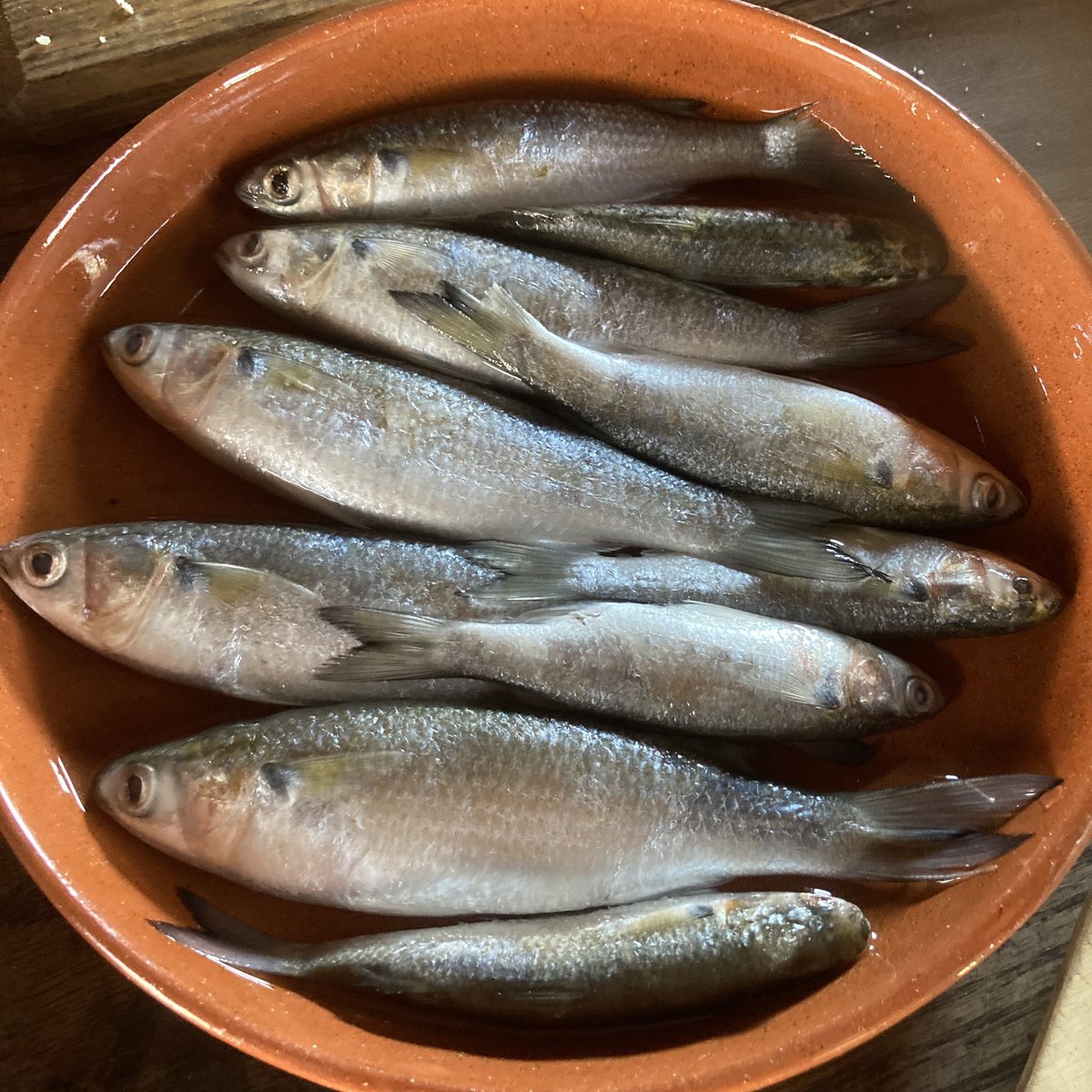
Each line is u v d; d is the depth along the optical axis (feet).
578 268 1.02
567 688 0.97
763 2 1.17
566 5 0.97
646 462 1.02
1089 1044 1.01
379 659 0.96
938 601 1.03
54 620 0.94
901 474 1.04
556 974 0.91
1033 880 0.90
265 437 0.98
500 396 1.02
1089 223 1.18
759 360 1.06
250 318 1.05
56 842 0.89
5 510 0.96
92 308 0.99
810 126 1.03
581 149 1.03
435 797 0.92
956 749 1.04
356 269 0.99
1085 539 1.01
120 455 1.01
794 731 1.01
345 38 0.96
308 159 1.00
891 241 1.05
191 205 1.01
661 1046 0.90
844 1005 0.87
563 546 1.00
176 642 0.95
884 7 1.19
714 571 1.01
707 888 0.96
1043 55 1.20
